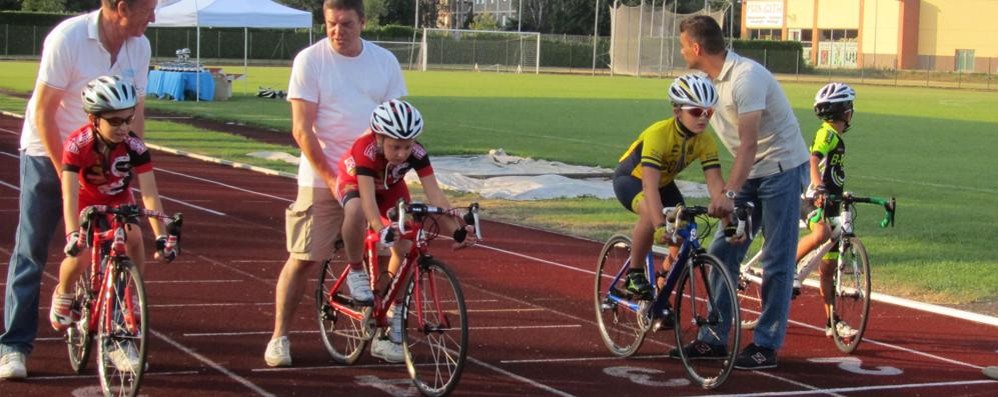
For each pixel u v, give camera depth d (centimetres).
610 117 3016
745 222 619
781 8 8206
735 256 677
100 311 561
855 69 7294
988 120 3312
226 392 578
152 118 2628
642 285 645
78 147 549
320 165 606
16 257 590
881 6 7619
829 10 7906
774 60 7212
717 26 646
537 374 634
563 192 1471
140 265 593
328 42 624
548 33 8956
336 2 608
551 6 9031
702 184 1575
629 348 673
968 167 1991
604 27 8831
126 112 545
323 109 620
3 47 6419
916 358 701
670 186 670
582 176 1684
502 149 1991
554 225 1209
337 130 620
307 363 639
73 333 600
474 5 10719
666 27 6631
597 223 1224
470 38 7256
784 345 727
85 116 584
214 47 6738
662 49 6562
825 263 724
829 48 7962
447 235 1120
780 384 631
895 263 1025
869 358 698
